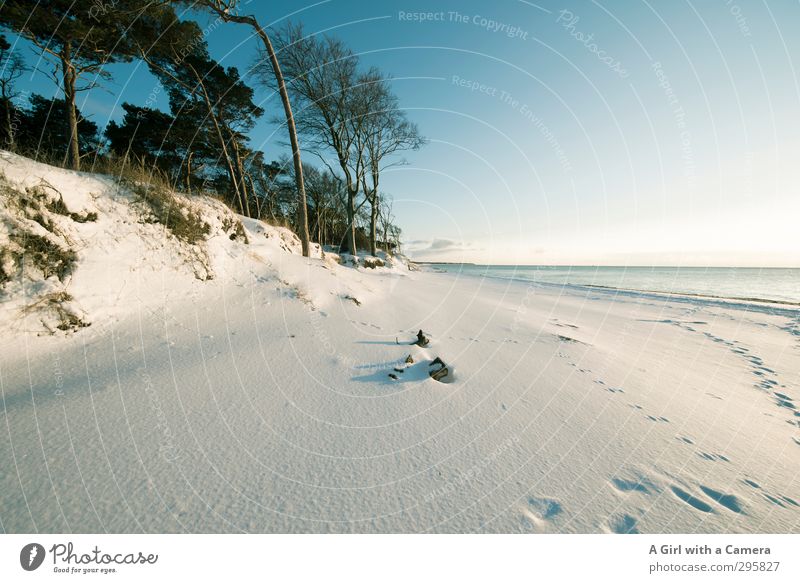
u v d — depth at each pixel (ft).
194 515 5.99
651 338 24.99
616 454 8.59
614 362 16.92
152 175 20.99
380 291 31.68
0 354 10.93
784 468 8.59
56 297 12.98
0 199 12.41
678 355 20.36
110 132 53.42
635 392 13.08
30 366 10.93
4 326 11.45
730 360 20.04
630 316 35.22
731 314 38.34
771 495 7.45
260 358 13.15
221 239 22.20
